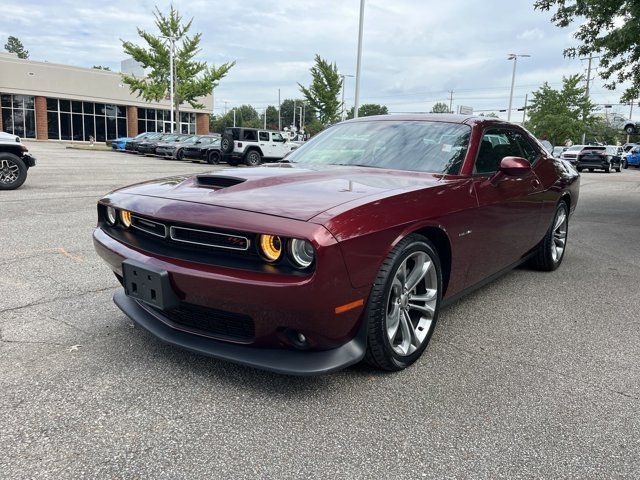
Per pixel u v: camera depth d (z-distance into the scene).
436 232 2.87
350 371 2.74
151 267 2.43
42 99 44.44
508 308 3.86
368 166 3.42
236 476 1.90
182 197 2.62
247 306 2.25
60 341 3.02
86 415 2.26
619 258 5.62
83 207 7.93
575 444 2.15
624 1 8.87
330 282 2.17
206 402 2.39
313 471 1.93
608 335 3.36
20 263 4.68
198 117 53.91
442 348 3.09
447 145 3.44
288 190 2.60
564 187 4.74
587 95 46.75
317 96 33.25
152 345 2.98
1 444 2.04
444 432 2.21
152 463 1.96
